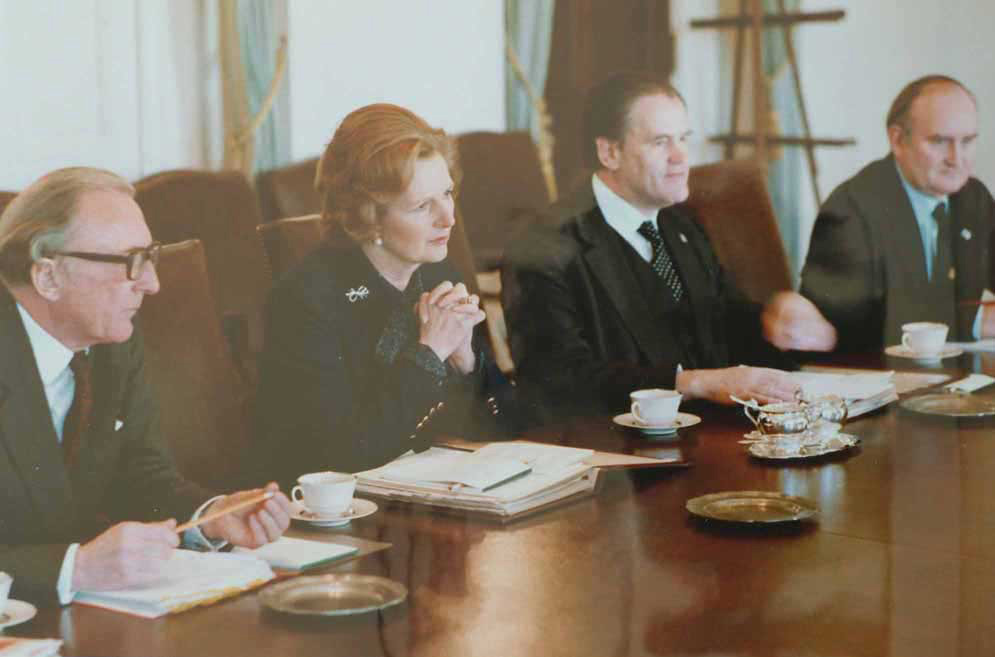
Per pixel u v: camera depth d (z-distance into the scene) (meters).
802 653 1.24
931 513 1.72
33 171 3.22
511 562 1.53
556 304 2.92
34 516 1.74
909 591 1.41
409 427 2.22
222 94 3.57
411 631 1.31
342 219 2.38
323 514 1.71
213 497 1.92
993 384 2.60
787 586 1.43
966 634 1.29
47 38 3.22
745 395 2.43
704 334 3.17
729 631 1.30
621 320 3.00
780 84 5.02
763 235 3.43
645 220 3.10
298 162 3.69
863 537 1.61
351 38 3.90
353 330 2.33
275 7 3.65
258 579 1.47
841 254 3.81
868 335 3.71
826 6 5.07
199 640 1.29
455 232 3.04
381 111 2.45
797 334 3.41
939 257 3.83
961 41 5.23
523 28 4.33
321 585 1.43
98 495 1.87
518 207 3.97
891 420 2.29
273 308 2.32
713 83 4.95
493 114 4.32
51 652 1.25
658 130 3.06
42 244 1.74
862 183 3.93
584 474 1.92
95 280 1.76
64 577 1.41
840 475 1.92
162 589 1.42
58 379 1.82
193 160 3.54
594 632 1.30
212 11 3.52
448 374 2.32
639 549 1.57
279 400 2.29
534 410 2.43
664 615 1.34
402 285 2.41
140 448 1.93
